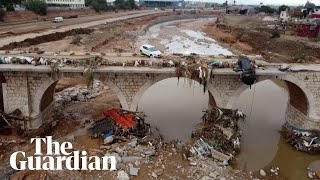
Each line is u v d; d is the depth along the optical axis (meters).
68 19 84.62
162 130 26.41
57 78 23.42
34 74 23.30
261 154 23.58
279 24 79.75
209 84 24.72
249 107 32.81
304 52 47.19
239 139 24.41
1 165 19.91
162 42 69.62
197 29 103.62
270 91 38.12
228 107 25.56
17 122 23.92
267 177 20.78
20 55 26.16
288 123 28.23
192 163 20.95
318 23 61.44
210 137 23.77
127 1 156.00
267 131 27.53
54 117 27.62
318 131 25.19
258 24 88.06
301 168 22.28
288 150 24.50
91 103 31.25
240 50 62.38
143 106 31.67
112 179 18.81
